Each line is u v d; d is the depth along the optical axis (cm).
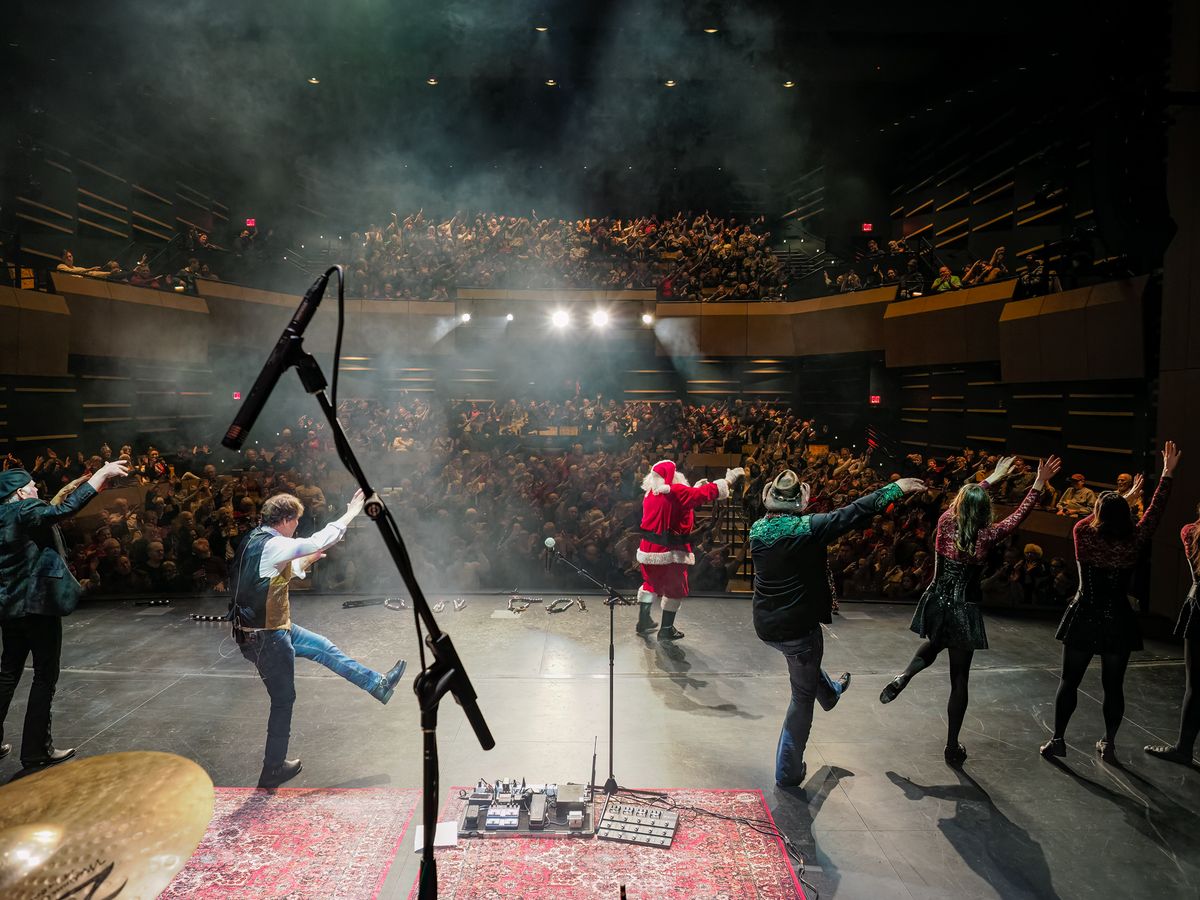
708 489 791
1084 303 1248
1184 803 503
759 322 2262
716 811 480
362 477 275
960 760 551
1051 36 1659
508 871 418
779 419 2064
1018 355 1447
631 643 795
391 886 405
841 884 418
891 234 2453
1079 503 1227
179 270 1969
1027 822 479
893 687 576
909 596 1054
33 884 169
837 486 1436
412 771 530
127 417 1852
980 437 1742
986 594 1047
